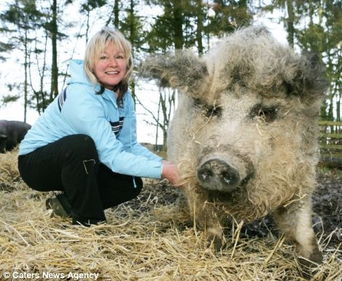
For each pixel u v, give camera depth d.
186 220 1.97
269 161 1.48
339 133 6.11
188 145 1.61
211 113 1.54
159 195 2.71
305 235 1.56
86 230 1.61
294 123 1.53
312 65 1.47
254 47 1.50
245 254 1.59
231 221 1.79
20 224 1.65
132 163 1.66
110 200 1.93
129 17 8.89
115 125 1.81
